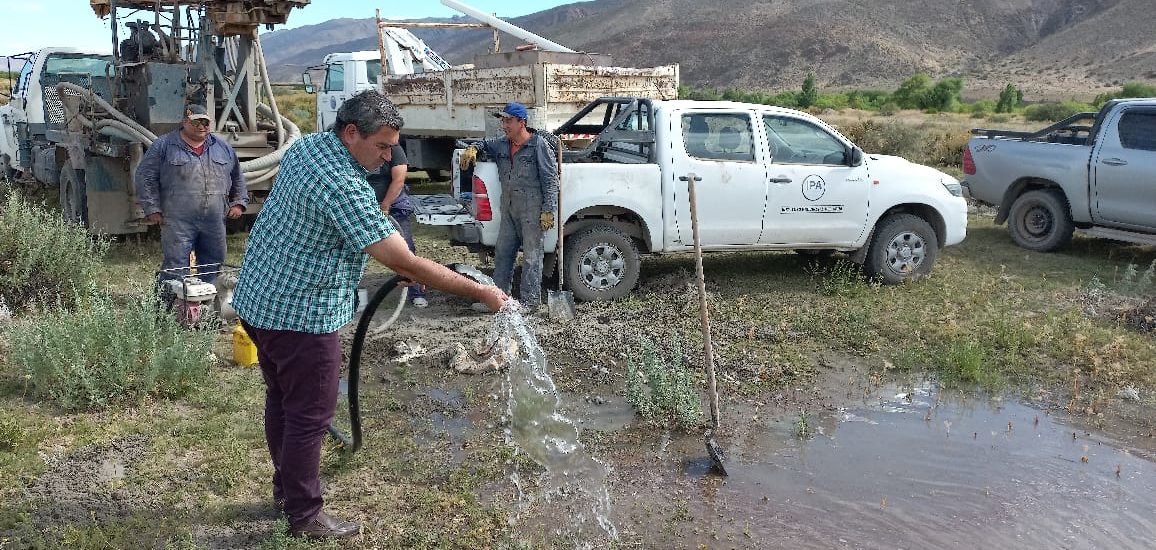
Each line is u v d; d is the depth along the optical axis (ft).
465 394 17.60
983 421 17.28
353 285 11.30
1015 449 15.99
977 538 12.96
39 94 38.47
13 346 17.37
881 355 20.84
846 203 25.93
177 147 20.74
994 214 41.22
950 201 27.48
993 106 215.10
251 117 31.65
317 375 11.17
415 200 27.37
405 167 21.94
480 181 23.26
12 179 43.75
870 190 26.20
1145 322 22.90
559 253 23.26
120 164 28.91
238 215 22.59
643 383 17.63
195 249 22.08
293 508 11.85
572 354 20.18
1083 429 16.97
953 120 137.90
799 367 19.75
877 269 26.89
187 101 29.35
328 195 10.16
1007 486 14.57
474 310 23.85
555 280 25.95
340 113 10.34
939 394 18.62
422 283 10.91
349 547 12.00
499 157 22.91
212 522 12.42
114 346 16.49
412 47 55.01
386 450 14.97
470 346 20.42
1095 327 22.76
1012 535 13.06
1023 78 625.41
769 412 17.42
